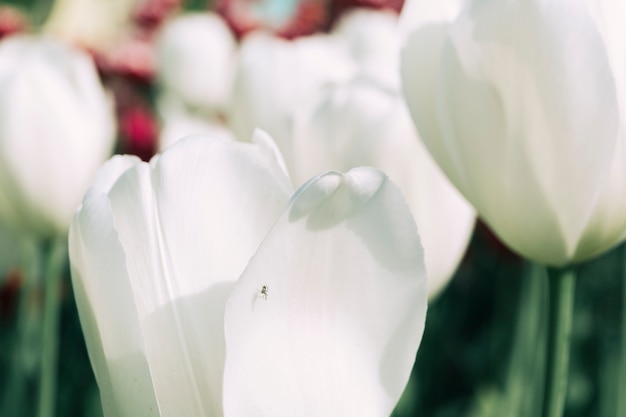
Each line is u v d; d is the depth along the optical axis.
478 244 0.94
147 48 1.05
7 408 0.74
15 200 0.55
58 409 0.79
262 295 0.30
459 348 0.90
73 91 0.57
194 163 0.31
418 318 0.31
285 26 1.12
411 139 0.44
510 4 0.36
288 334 0.30
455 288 0.92
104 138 0.59
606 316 0.90
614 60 0.36
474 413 0.77
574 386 0.81
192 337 0.31
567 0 0.36
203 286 0.31
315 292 0.30
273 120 0.51
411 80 0.40
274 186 0.31
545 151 0.37
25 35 1.06
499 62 0.36
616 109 0.36
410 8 0.40
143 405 0.31
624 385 0.66
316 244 0.30
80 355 0.82
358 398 0.31
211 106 1.05
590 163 0.37
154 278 0.31
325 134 0.45
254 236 0.31
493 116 0.37
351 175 0.30
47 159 0.54
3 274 0.79
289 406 0.30
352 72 0.56
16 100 0.54
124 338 0.31
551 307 0.39
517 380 0.67
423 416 0.79
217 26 1.07
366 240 0.30
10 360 0.81
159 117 1.02
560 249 0.38
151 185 0.31
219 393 0.31
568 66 0.36
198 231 0.31
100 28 1.35
